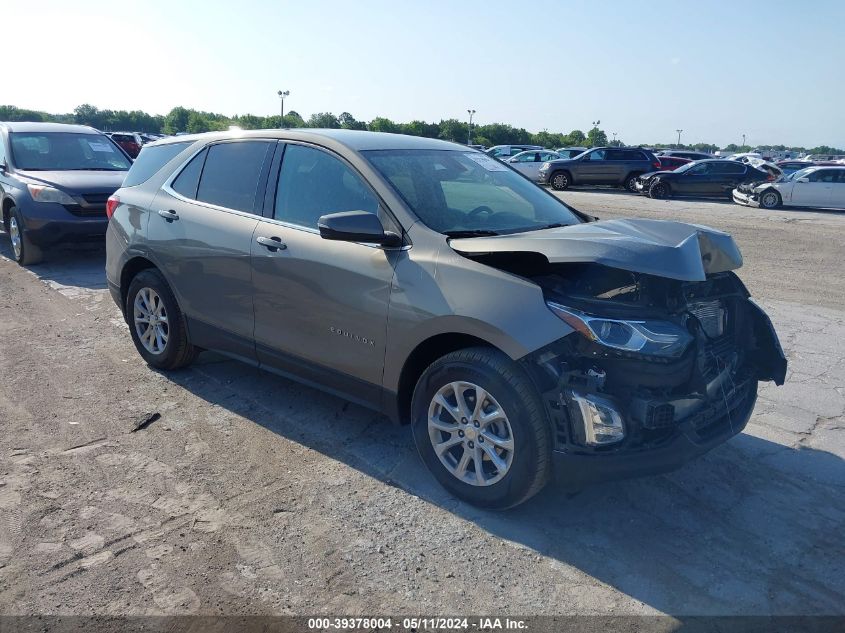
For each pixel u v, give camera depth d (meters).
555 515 3.45
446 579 2.96
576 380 3.03
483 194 4.19
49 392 4.83
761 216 18.28
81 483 3.63
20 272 8.69
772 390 5.18
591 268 3.40
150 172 5.30
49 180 8.80
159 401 4.71
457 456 3.57
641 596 2.88
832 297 8.38
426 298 3.42
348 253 3.78
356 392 3.89
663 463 3.08
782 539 3.30
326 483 3.70
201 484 3.65
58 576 2.90
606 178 26.34
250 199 4.43
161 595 2.81
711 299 3.64
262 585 2.89
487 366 3.24
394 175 3.90
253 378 5.16
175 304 4.95
